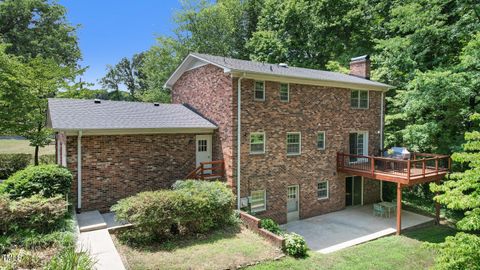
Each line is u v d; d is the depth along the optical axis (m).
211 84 13.12
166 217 8.38
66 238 7.18
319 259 8.86
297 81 12.98
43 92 17.02
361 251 9.75
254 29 31.88
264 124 12.42
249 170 12.09
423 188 17.16
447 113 14.58
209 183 10.60
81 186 10.27
